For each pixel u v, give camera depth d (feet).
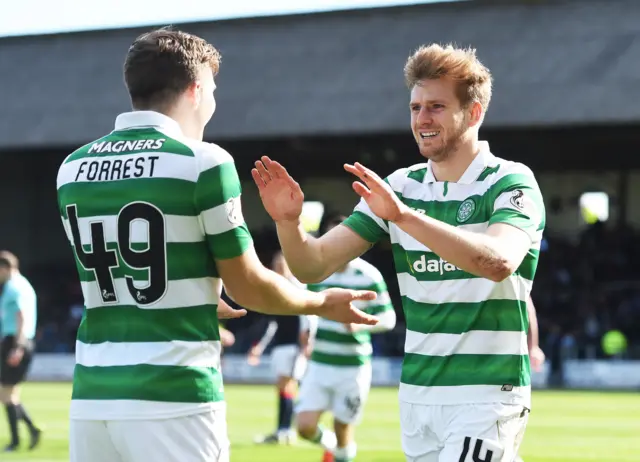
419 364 36.50
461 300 35.65
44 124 235.20
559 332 205.87
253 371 199.41
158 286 30.19
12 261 98.43
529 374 36.60
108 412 29.99
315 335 77.36
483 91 36.58
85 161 31.68
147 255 30.25
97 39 241.35
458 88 35.96
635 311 235.61
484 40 208.74
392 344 213.46
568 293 246.68
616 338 205.67
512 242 32.63
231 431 111.86
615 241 260.01
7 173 272.31
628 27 203.10
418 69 36.24
